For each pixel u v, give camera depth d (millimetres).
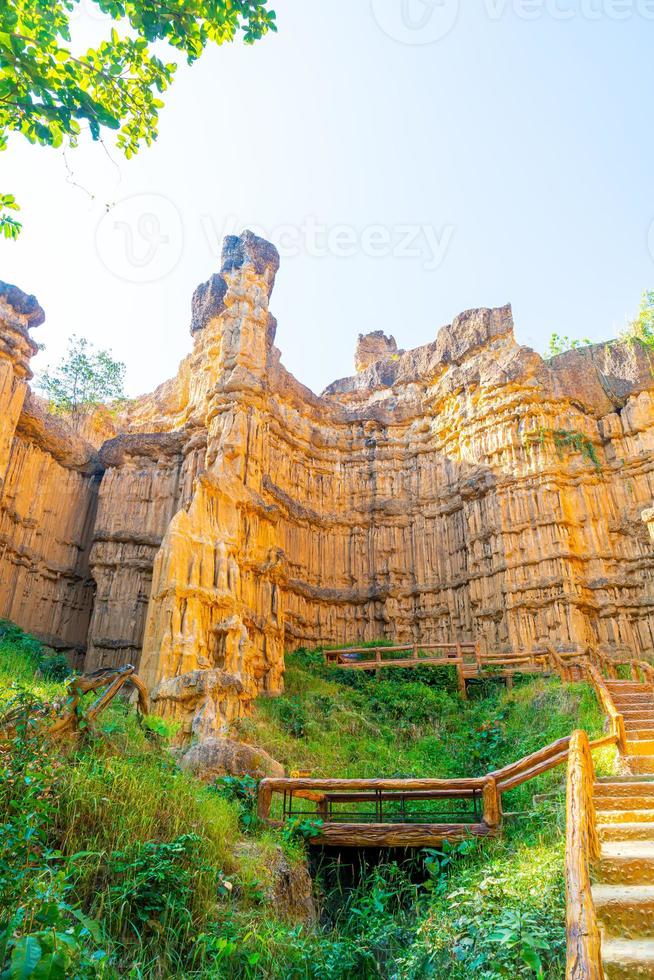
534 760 11102
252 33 8211
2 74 7602
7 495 27219
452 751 18906
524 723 19250
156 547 29141
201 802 9984
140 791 9156
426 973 6945
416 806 13922
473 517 31859
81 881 7426
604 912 6133
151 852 8133
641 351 32500
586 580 28812
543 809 10742
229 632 20922
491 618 29641
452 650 29953
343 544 35625
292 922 9039
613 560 29266
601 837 8000
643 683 17750
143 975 6633
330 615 33656
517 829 10781
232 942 7109
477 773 17031
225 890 8367
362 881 10500
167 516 29625
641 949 5586
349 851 11641
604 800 9141
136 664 27016
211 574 21875
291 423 36094
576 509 30188
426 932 7652
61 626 28969
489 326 35719
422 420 37562
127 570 28656
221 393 27891
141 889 7539
